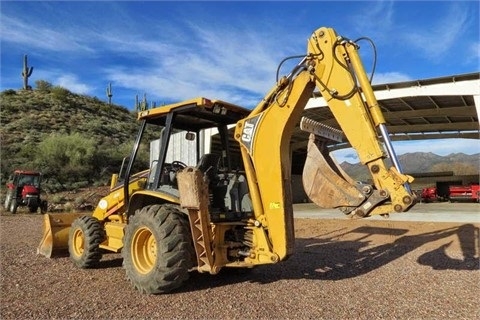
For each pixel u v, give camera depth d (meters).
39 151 28.86
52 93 44.38
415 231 11.16
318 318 4.03
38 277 5.85
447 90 17.67
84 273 6.14
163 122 6.44
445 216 15.70
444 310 4.29
